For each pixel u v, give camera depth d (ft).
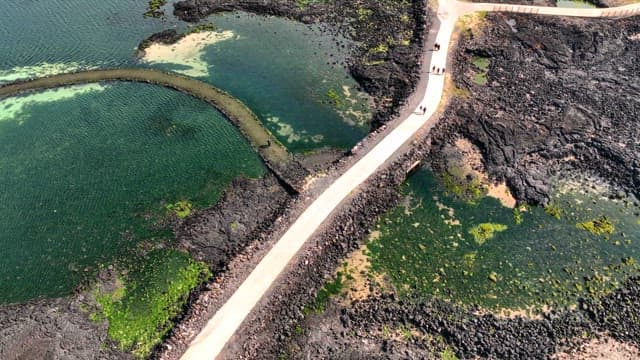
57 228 154.51
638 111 191.72
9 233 152.87
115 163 175.01
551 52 218.79
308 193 156.97
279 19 247.70
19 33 243.19
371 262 146.61
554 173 172.76
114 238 151.84
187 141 183.11
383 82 205.16
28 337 128.16
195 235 152.15
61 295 137.49
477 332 131.23
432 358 126.62
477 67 212.64
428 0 245.24
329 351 127.34
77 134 186.91
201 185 167.32
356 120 192.24
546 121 187.42
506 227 156.66
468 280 143.02
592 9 241.14
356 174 162.71
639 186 167.12
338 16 247.09
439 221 157.89
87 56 228.02
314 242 143.02
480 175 171.32
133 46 233.76
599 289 141.18
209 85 208.44
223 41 234.17
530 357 126.41
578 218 159.53
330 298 138.00
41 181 168.96
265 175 170.50
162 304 134.92
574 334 131.44
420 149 173.68
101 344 126.93
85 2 265.34
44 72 218.79
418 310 135.95
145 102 200.85
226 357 120.06
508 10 239.50
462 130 184.85
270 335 127.95
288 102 200.23
